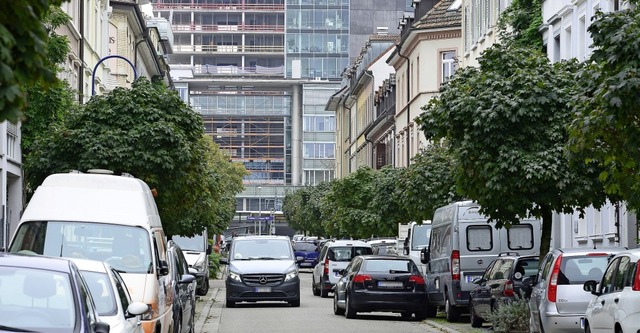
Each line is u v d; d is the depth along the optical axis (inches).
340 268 2413.9
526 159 1203.2
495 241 1530.5
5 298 525.3
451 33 3550.7
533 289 1098.1
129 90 1688.0
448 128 1262.3
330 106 6520.7
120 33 3260.3
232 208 4515.3
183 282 1088.8
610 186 854.5
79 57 2493.8
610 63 780.0
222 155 4960.6
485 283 1363.2
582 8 1884.8
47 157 1633.9
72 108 1675.7
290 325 1521.9
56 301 529.0
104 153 1612.9
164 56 4864.7
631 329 784.3
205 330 1424.7
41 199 930.1
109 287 684.1
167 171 1653.5
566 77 1243.2
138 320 714.2
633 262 815.7
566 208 1252.5
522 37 2174.0
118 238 904.9
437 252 1656.0
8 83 346.0
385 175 3102.9
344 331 1414.9
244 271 1969.7
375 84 5007.4
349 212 3472.0
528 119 1216.2
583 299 995.3
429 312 1715.1
